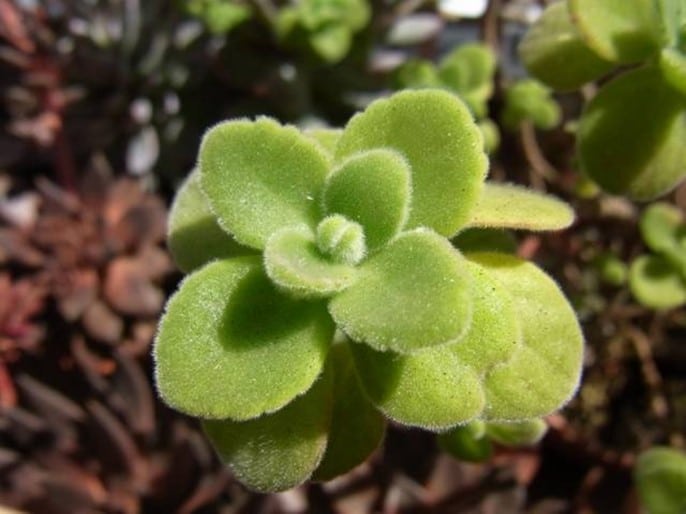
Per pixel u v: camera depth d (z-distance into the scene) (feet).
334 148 0.50
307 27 0.84
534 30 0.61
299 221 0.47
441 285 0.41
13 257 0.86
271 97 0.89
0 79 0.96
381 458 0.78
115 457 0.79
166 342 0.44
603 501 0.84
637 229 0.89
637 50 0.56
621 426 0.88
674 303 0.77
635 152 0.58
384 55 0.92
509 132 0.92
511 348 0.45
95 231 0.86
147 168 0.94
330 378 0.48
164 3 0.93
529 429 0.59
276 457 0.47
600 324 0.89
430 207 0.45
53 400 0.80
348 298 0.43
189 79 0.93
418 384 0.45
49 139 0.94
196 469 0.78
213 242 0.51
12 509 0.78
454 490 0.77
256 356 0.44
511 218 0.46
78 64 0.92
